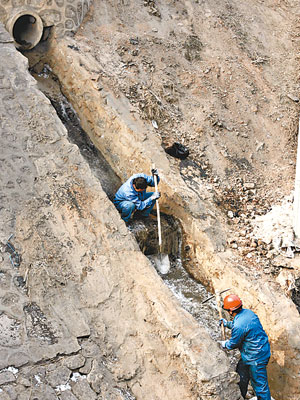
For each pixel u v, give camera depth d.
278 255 8.23
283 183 9.57
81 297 6.79
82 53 9.88
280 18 12.27
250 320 6.82
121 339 6.59
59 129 8.34
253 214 8.95
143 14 10.99
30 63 10.02
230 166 9.56
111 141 9.31
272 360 7.48
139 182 8.04
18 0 9.68
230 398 6.23
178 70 10.48
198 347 6.46
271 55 11.50
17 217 7.28
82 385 6.07
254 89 10.74
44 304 6.59
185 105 10.05
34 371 6.02
